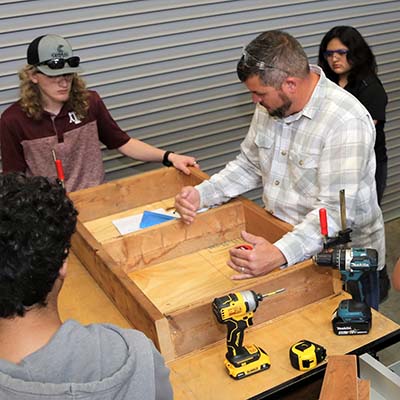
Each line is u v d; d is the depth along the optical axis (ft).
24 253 2.61
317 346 4.58
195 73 10.48
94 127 8.23
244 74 5.85
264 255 5.50
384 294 7.98
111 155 10.25
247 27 10.70
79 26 9.32
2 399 2.55
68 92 7.57
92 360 2.71
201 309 4.77
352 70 9.71
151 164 10.68
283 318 5.16
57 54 7.25
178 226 6.63
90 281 5.98
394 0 12.09
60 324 2.92
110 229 7.27
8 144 7.83
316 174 6.12
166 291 6.00
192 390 4.41
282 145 6.43
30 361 2.64
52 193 2.83
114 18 9.50
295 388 4.46
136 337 2.94
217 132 11.09
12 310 2.70
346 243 5.46
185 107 10.61
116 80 9.87
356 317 4.83
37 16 9.00
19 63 9.13
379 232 6.80
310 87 5.97
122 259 6.36
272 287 5.06
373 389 4.61
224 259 6.55
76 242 6.33
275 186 6.64
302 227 5.76
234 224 6.99
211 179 7.14
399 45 12.55
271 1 10.75
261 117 6.75
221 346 4.89
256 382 4.44
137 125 10.31
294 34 11.27
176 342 4.75
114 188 7.63
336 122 5.84
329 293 5.41
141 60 9.94
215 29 10.39
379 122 9.77
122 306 5.34
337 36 9.58
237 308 4.51
